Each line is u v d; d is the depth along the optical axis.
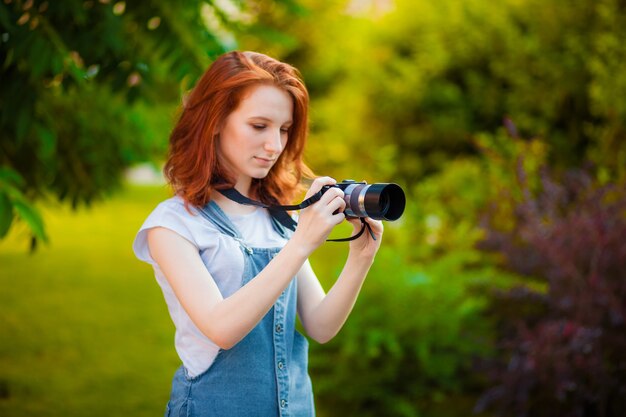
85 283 8.08
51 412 4.19
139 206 16.47
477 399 4.33
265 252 1.67
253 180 1.78
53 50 2.79
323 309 1.76
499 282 4.42
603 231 3.81
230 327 1.44
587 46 6.86
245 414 1.60
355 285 1.73
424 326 4.10
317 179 1.55
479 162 7.45
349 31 11.66
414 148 8.34
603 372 3.52
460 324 4.21
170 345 5.71
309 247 1.47
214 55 3.21
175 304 1.66
